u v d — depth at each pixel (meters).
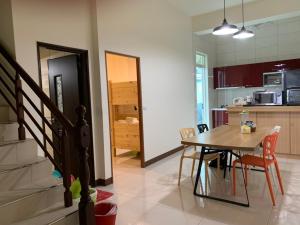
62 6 3.32
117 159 5.33
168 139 5.56
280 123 4.98
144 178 4.06
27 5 2.93
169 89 5.60
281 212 2.76
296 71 5.91
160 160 5.19
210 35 7.71
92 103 3.76
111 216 2.31
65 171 2.21
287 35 6.95
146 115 4.84
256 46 7.45
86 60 3.66
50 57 4.06
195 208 2.93
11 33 2.82
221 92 8.23
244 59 7.70
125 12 4.23
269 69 6.92
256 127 4.12
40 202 2.21
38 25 3.05
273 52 7.19
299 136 4.81
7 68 2.86
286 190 3.34
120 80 5.76
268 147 3.00
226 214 2.76
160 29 5.23
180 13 6.00
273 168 4.23
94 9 3.69
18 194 2.15
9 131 2.69
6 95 2.93
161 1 5.25
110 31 3.93
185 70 6.31
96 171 3.80
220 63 8.13
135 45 4.50
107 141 3.86
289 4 5.16
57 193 2.36
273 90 7.24
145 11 4.75
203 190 3.44
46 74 4.33
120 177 4.14
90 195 2.29
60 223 2.03
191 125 6.63
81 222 2.08
